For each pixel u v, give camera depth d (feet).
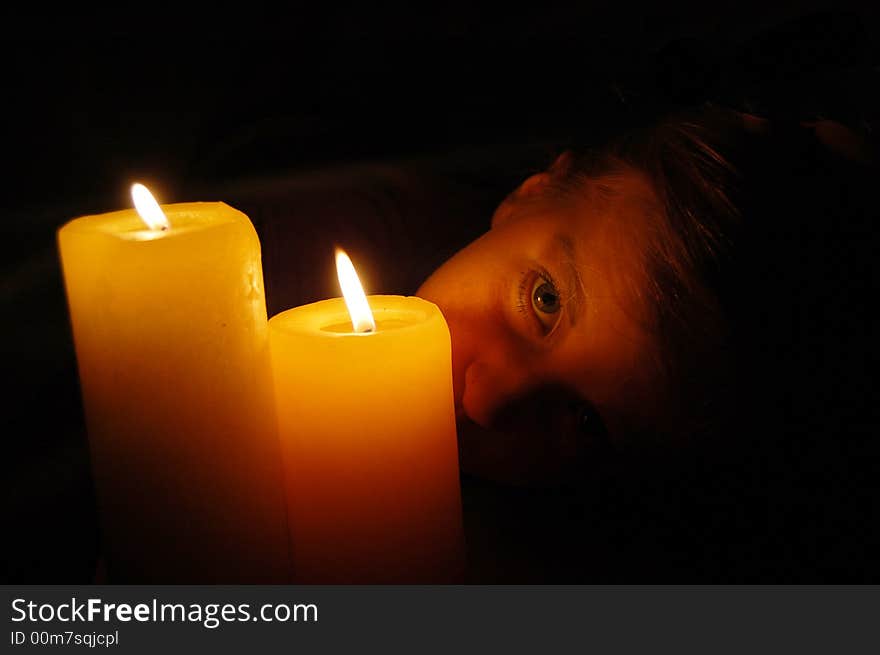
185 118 4.01
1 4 3.64
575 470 2.93
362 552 2.02
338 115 4.08
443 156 3.95
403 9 4.23
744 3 4.08
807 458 2.59
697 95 2.97
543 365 2.63
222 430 1.88
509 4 4.22
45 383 3.51
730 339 2.31
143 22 3.89
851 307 2.29
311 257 3.47
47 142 3.75
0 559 2.99
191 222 2.01
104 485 1.94
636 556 2.96
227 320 1.84
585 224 2.55
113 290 1.76
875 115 3.09
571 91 4.18
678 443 2.57
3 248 3.67
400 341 1.94
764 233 2.29
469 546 2.99
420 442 2.00
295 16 4.14
